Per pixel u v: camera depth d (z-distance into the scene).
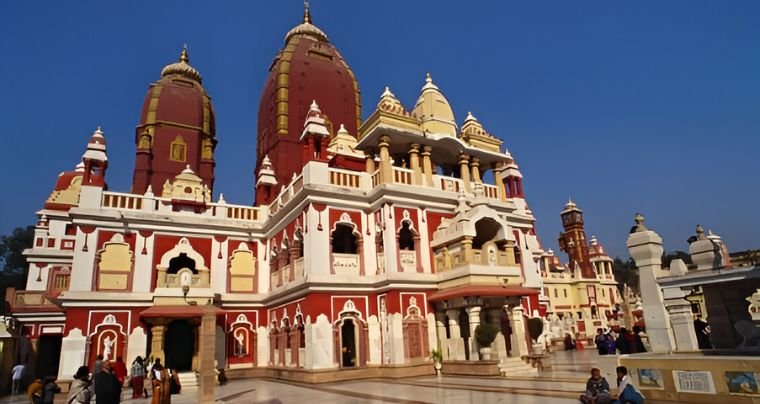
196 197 25.44
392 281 20.28
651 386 10.41
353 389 16.05
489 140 27.09
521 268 25.89
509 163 28.80
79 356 20.52
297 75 37.50
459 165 26.33
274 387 18.47
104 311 21.55
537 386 14.08
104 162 23.42
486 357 18.20
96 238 22.34
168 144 35.69
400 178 22.67
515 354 20.14
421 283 21.06
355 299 20.56
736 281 11.52
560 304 56.28
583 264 62.34
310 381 18.59
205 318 14.01
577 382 14.41
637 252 12.89
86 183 22.78
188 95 37.81
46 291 28.23
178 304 22.67
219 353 23.61
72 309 21.00
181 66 39.81
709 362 9.46
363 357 20.03
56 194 32.06
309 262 20.12
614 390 10.97
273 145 36.25
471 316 19.03
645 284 12.60
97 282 21.86
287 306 22.28
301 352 20.16
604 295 62.03
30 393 12.15
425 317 20.81
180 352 24.19
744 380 8.89
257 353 24.39
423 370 19.78
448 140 24.28
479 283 19.84
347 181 22.30
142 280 22.73
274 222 25.06
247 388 18.59
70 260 29.94
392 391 14.97
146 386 18.22
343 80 39.44
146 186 34.03
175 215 24.44
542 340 27.47
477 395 13.14
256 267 25.97
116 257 22.58
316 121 22.03
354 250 24.33
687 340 11.59
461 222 20.69
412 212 22.28
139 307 22.20
